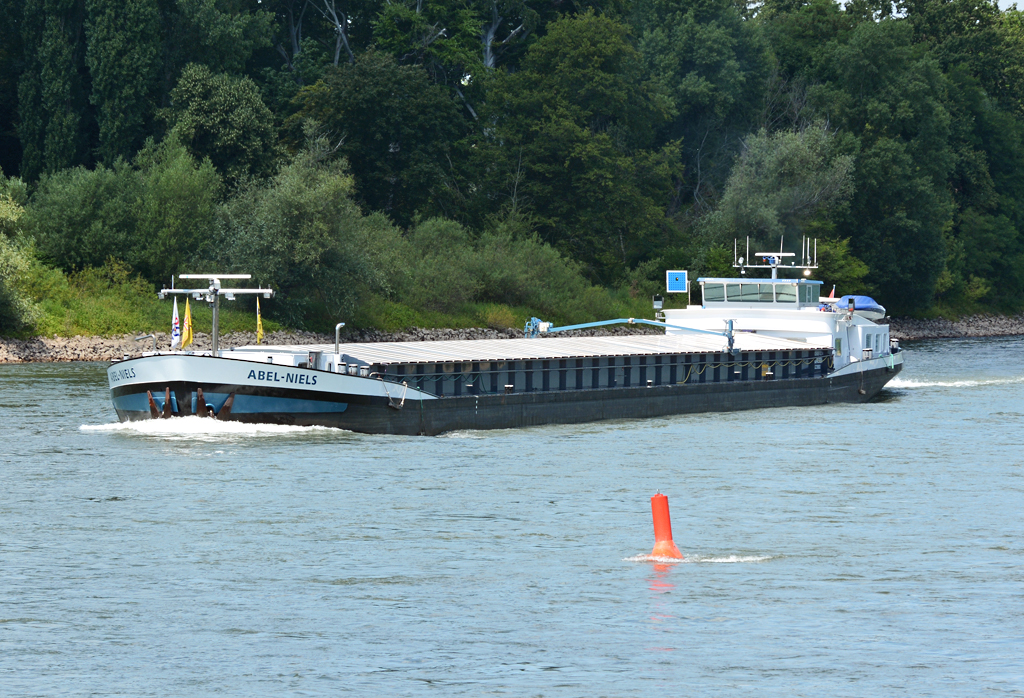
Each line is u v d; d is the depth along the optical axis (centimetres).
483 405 15125
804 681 6012
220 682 5981
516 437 14525
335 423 13925
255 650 6450
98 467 11700
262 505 10062
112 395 14350
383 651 6438
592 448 13700
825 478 11831
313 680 6009
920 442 14562
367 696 5812
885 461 12988
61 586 7606
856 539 9106
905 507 10375
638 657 6350
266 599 7356
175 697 5788
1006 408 18688
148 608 7162
